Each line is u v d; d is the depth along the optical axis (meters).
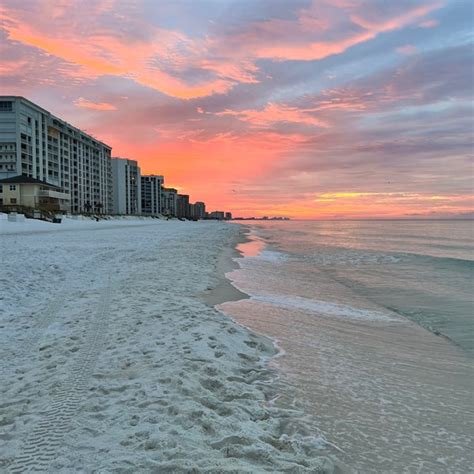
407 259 20.20
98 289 8.98
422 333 6.87
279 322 7.14
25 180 63.09
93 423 3.13
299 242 35.06
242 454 2.77
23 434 2.98
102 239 25.94
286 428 3.35
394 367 5.13
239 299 8.96
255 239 38.47
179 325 6.01
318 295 10.15
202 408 3.39
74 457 2.65
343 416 3.67
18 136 70.94
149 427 3.04
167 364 4.39
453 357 5.61
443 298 10.16
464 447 3.23
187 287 9.70
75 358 4.66
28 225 36.88
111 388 3.79
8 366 4.49
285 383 4.36
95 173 116.56
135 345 5.11
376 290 11.30
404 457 3.04
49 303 7.58
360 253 23.66
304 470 2.67
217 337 5.52
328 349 5.76
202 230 55.66
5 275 10.01
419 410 3.88
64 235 29.14
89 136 110.00
